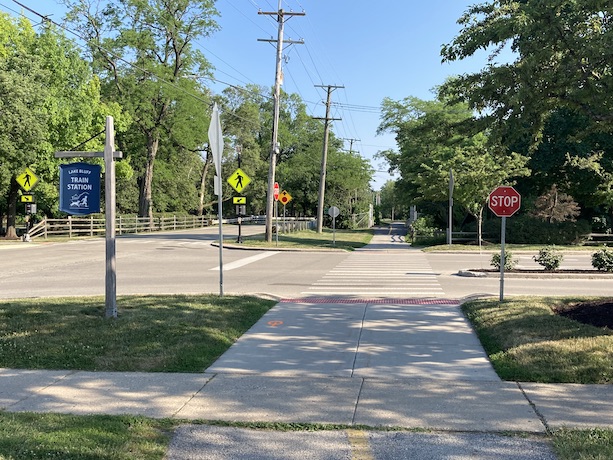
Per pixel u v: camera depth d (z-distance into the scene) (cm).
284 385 596
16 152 3050
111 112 3947
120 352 702
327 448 432
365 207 8312
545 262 1728
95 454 400
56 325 825
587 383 593
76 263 2067
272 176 3148
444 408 521
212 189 8462
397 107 4566
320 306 1091
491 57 957
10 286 1440
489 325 857
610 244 3228
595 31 854
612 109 830
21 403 534
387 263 2133
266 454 421
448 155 3428
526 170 2692
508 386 588
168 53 4675
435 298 1208
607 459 395
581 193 3269
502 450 427
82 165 881
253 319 944
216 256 2448
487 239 3266
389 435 457
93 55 4391
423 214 5206
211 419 493
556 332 759
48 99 3394
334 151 6738
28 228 3322
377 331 864
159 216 5762
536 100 848
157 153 5188
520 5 897
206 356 704
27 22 3506
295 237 3688
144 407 525
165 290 1359
